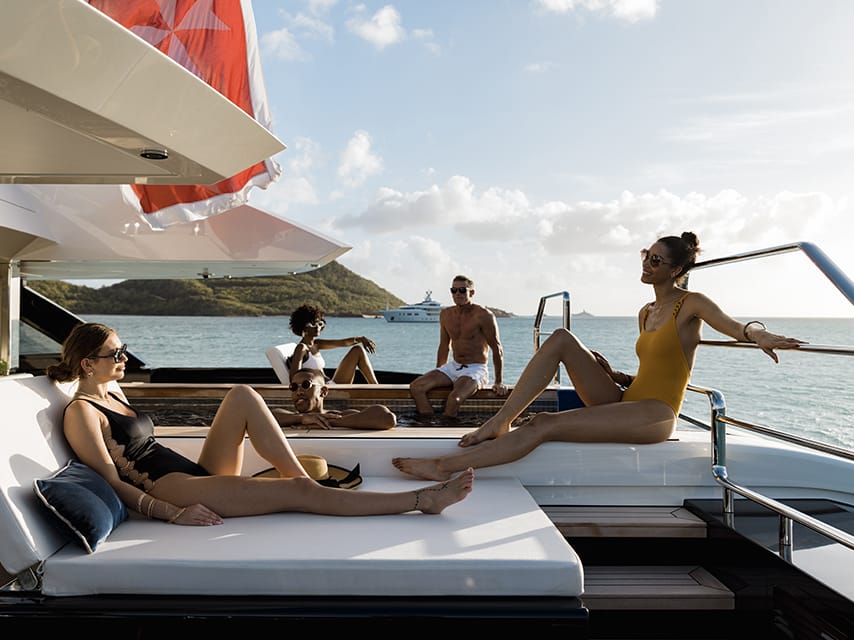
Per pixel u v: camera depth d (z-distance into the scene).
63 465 2.57
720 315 3.14
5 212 4.71
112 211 5.56
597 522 3.04
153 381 7.92
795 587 2.31
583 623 2.10
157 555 2.19
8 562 2.14
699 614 2.74
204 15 3.14
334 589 2.16
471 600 2.15
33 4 1.46
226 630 2.09
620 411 3.29
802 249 2.55
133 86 1.80
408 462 3.22
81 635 2.08
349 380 6.04
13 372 5.54
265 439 2.81
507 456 3.22
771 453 3.38
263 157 2.50
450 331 5.26
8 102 1.74
